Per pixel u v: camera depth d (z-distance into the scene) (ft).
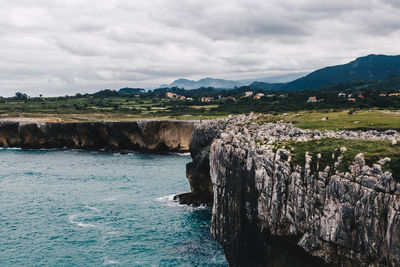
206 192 250.78
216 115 578.66
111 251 173.37
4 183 312.29
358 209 92.68
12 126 556.51
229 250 160.86
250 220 139.54
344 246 95.91
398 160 91.56
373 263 88.53
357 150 106.73
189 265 158.30
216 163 183.21
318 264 104.12
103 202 253.65
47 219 218.38
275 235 119.65
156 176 340.39
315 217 104.42
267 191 124.57
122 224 209.36
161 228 202.28
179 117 588.50
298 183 111.34
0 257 167.12
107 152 516.32
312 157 112.57
